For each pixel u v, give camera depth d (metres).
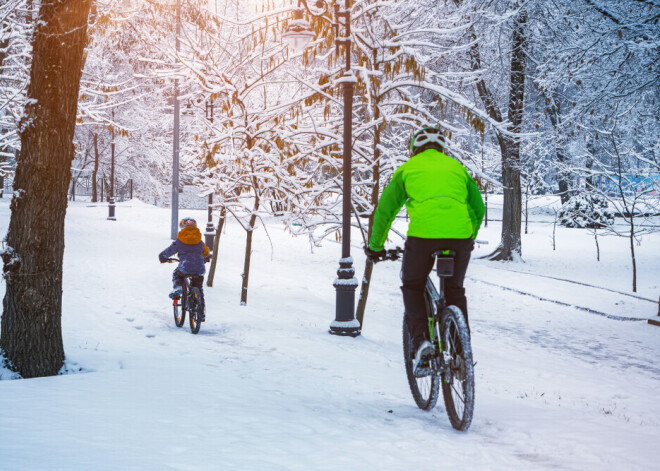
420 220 4.81
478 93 27.09
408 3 13.59
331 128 13.45
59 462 3.34
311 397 5.97
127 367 7.30
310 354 8.72
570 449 4.29
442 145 5.16
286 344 9.38
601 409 7.18
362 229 13.00
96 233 24.56
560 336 13.93
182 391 5.69
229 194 14.74
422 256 4.84
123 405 4.93
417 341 4.98
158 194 54.72
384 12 13.34
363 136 14.28
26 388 5.46
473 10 21.64
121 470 3.29
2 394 5.12
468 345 4.60
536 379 9.19
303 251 25.70
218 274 17.91
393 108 13.39
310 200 13.35
